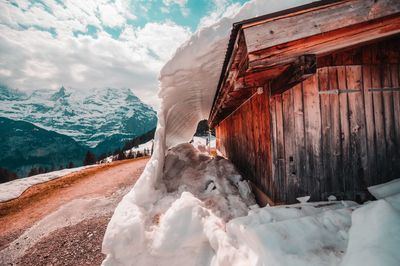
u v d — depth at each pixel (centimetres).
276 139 458
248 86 491
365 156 465
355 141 463
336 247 298
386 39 459
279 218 375
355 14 312
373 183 465
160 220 480
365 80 465
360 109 464
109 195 1484
